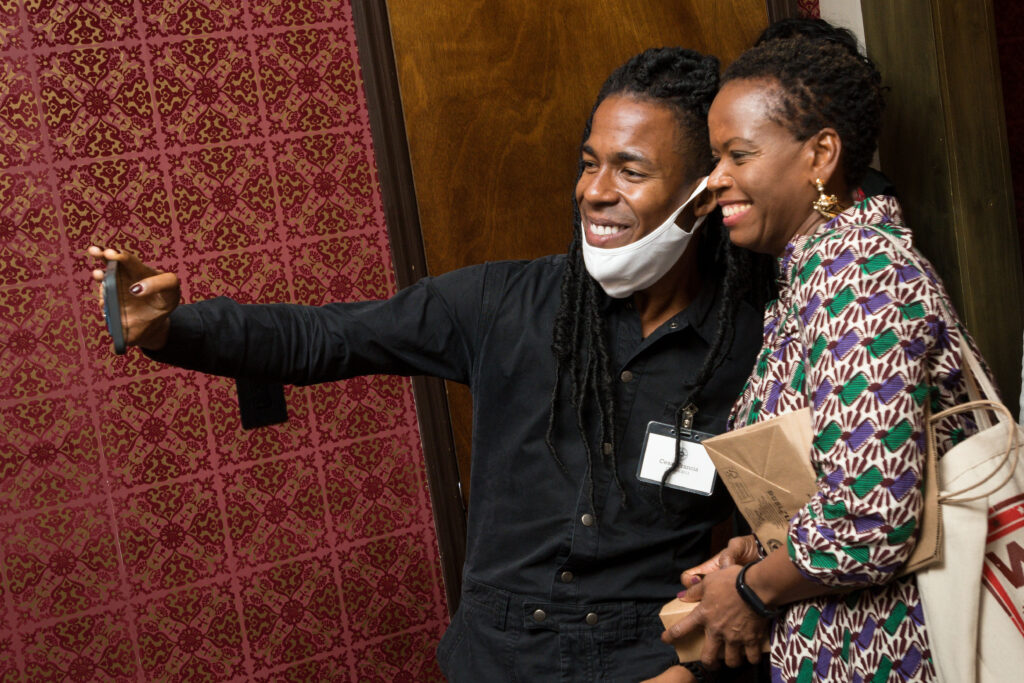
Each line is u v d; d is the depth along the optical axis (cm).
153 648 246
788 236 122
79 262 235
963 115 246
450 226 258
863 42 265
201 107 240
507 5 257
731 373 146
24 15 228
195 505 247
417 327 148
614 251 136
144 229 239
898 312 104
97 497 241
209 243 243
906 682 115
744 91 118
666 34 268
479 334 151
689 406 143
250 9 242
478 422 151
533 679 144
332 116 249
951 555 109
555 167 264
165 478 245
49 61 230
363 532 259
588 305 145
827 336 107
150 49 236
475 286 152
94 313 237
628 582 143
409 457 261
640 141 132
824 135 116
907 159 257
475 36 255
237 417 248
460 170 257
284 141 246
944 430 112
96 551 241
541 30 260
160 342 129
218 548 249
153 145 238
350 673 260
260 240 246
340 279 253
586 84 264
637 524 144
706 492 143
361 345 145
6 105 228
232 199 244
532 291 150
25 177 231
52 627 240
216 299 138
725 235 145
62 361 236
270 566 253
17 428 235
